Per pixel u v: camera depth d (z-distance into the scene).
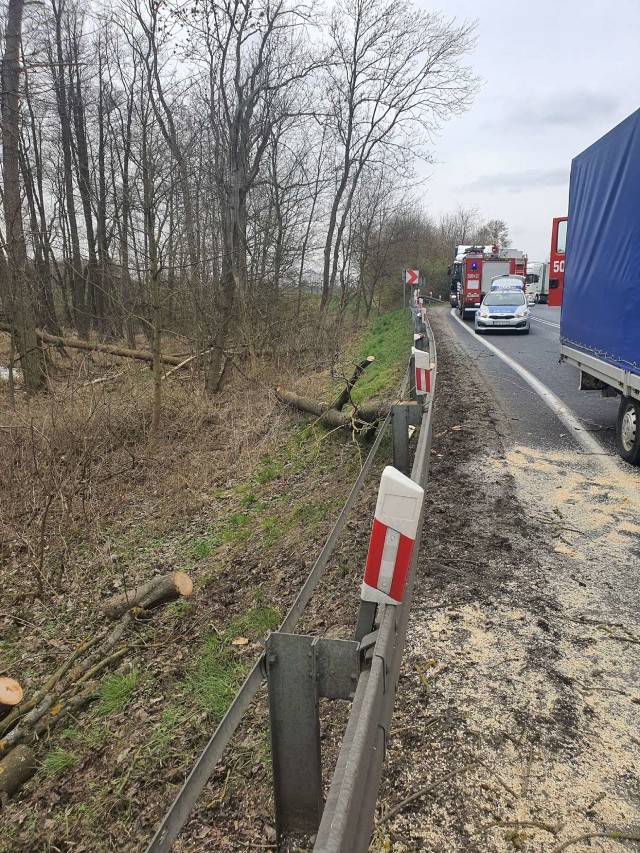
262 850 2.97
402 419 6.23
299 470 9.83
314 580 2.91
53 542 8.13
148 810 3.77
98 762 4.35
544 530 5.34
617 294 7.19
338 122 27.77
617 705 3.20
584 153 8.69
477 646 3.73
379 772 2.09
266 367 17.53
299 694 2.21
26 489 8.98
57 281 21.42
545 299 41.78
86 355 15.08
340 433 10.49
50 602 7.00
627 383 6.86
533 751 2.91
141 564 7.73
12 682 4.88
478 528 5.42
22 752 4.47
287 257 21.70
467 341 19.47
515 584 4.46
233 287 16.22
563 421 8.94
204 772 1.77
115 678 5.24
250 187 17.52
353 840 1.64
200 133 17.02
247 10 15.73
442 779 2.78
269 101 18.12
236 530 8.17
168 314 16.77
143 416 12.84
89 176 24.16
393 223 37.25
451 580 4.55
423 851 2.44
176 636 5.77
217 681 4.69
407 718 3.17
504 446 7.80
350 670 2.16
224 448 11.75
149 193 11.49
